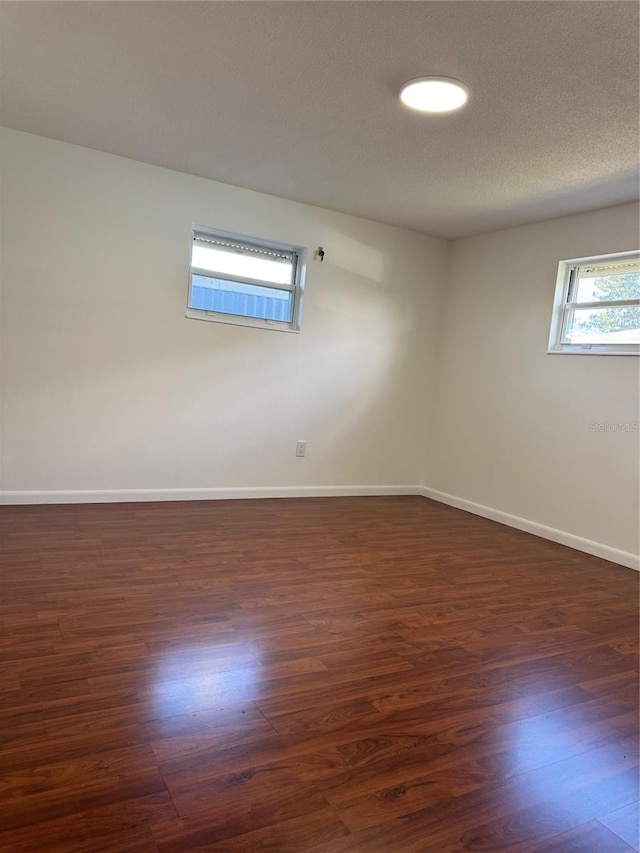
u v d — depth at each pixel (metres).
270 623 2.34
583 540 3.84
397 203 4.10
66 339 3.68
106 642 2.07
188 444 4.16
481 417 4.71
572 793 1.49
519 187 3.53
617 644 2.41
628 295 3.77
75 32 2.24
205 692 1.81
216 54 2.31
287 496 4.62
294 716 1.73
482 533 4.09
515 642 2.36
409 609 2.62
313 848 1.25
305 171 3.61
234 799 1.37
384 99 2.56
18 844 1.19
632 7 1.80
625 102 2.40
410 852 1.26
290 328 4.50
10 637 2.05
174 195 3.88
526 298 4.35
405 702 1.86
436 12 1.91
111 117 3.05
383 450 5.04
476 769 1.56
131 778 1.41
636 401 3.59
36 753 1.47
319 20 2.02
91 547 3.04
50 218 3.54
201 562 2.97
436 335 5.16
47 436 3.70
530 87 2.34
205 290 4.18
